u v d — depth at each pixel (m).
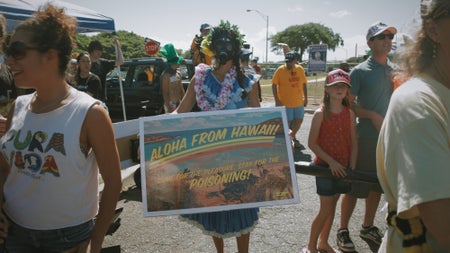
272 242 3.11
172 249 3.04
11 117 1.62
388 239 1.17
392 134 1.02
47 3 1.51
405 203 0.95
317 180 2.62
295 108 6.36
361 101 2.94
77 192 1.48
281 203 1.86
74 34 1.54
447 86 1.05
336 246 3.04
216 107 2.30
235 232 2.19
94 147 1.48
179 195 1.85
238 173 1.88
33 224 1.50
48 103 1.50
